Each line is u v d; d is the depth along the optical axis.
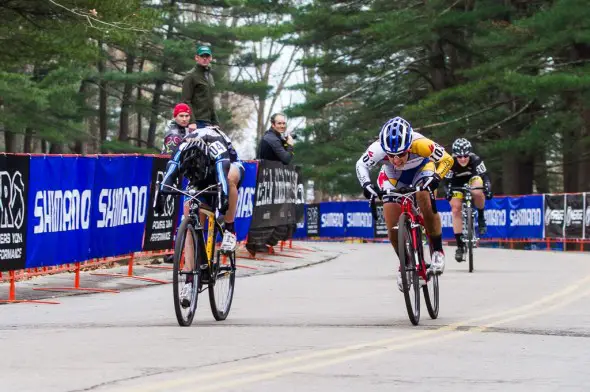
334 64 82.44
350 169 79.69
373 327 14.66
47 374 10.19
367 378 9.97
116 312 17.31
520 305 18.30
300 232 77.81
